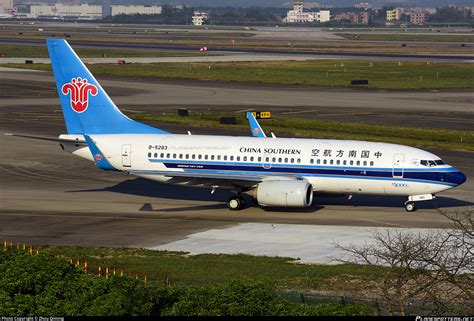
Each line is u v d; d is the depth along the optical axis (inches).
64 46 7564.0
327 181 7160.4
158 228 6619.1
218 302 3966.5
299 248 5979.3
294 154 7224.4
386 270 5246.1
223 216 7066.9
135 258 5629.9
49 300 4222.4
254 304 3878.0
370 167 7057.1
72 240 6205.7
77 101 7672.2
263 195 7027.6
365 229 6550.2
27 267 4667.8
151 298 4111.7
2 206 7337.6
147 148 7455.7
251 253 5856.3
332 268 5354.3
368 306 4190.5
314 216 7047.2
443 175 6963.6
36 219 6870.1
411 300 4466.0
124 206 7421.3
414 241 5521.7
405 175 6998.0
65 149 7667.3
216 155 7342.5
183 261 5536.4
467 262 4557.1
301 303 4244.6
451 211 7204.7
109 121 7657.5
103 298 4163.4
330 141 7332.7
